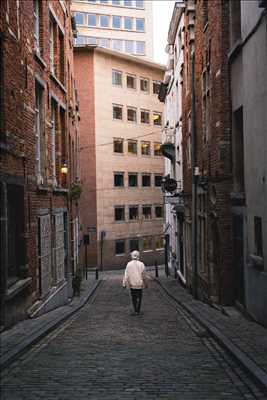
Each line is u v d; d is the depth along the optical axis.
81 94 51.59
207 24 18.86
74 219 26.80
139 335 12.43
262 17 11.45
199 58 21.20
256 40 12.09
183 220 29.33
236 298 15.57
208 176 18.56
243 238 14.05
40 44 18.44
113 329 13.49
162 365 8.93
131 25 73.25
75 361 9.30
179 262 31.88
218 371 8.47
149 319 15.62
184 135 28.67
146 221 56.91
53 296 18.16
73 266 25.36
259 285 12.27
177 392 7.20
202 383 7.69
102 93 52.16
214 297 17.77
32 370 8.62
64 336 12.34
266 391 7.00
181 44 30.09
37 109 17.92
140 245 56.06
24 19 14.88
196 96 22.62
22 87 14.39
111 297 24.84
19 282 13.80
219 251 16.48
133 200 55.34
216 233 17.73
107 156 52.50
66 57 24.11
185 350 10.38
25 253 14.52
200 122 21.31
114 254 52.66
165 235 42.00
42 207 17.30
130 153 55.31
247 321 13.23
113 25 72.12
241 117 15.42
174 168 35.53
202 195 21.06
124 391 7.26
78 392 7.23
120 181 54.06
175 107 34.66
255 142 12.35
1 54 12.34
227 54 15.64
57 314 16.06
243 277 14.32
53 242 19.16
